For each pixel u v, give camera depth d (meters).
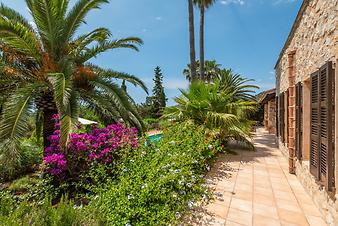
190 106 6.79
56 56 5.53
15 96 4.23
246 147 7.71
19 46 4.80
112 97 5.03
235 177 4.56
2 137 3.72
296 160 4.58
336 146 2.41
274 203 3.35
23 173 5.05
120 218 2.47
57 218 1.96
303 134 4.05
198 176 3.92
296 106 4.39
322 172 2.77
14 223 1.82
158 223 2.59
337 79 2.38
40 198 3.42
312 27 3.45
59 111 4.07
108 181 3.42
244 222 2.82
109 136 4.71
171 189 3.10
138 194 2.76
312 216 2.97
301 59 4.23
